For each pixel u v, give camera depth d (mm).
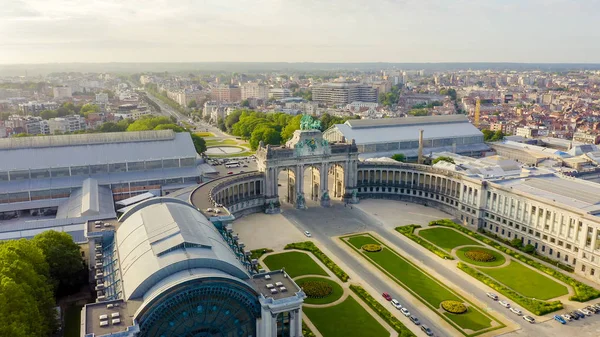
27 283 103312
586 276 152000
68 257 131375
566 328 122312
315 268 156000
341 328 120812
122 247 117688
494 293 140125
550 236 166375
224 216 151125
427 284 146000
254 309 101188
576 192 173500
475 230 198125
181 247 105688
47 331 103188
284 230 194375
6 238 157875
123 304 94188
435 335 118375
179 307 93312
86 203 193375
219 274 98062
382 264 160250
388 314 126750
